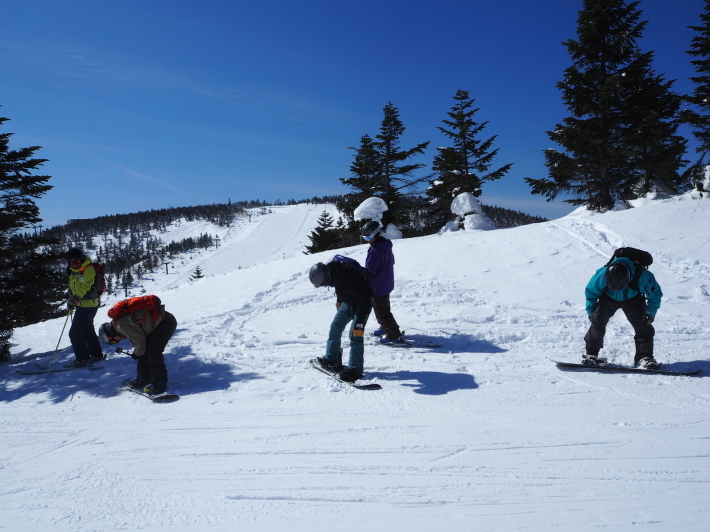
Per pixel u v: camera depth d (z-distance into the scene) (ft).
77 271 18.47
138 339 15.29
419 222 99.30
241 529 8.13
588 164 64.13
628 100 66.54
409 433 11.85
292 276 35.88
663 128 63.57
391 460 10.46
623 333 21.49
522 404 13.65
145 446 11.73
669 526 7.78
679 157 67.67
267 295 31.48
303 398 14.67
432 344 20.22
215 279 38.42
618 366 16.33
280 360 18.74
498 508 8.49
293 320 25.66
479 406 13.58
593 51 64.69
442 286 30.63
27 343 28.50
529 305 26.84
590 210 64.85
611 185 64.13
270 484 9.64
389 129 97.30
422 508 8.58
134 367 18.30
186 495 9.37
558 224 43.96
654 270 31.73
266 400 14.62
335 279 15.58
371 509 8.61
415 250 39.91
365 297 15.93
